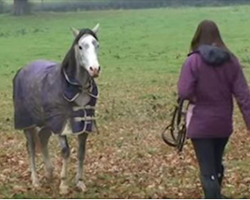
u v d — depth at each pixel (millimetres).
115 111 19172
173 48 38219
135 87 25141
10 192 10234
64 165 9859
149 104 20344
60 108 9641
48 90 9797
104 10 66750
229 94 7688
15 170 12047
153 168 11766
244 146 13555
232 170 11375
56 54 37594
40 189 10305
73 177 11133
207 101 7633
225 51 7605
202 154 7684
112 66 32438
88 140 14836
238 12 55250
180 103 7758
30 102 10211
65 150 9789
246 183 10406
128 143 14469
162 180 10742
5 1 77250
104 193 9938
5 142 15398
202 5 68312
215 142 7754
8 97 23578
